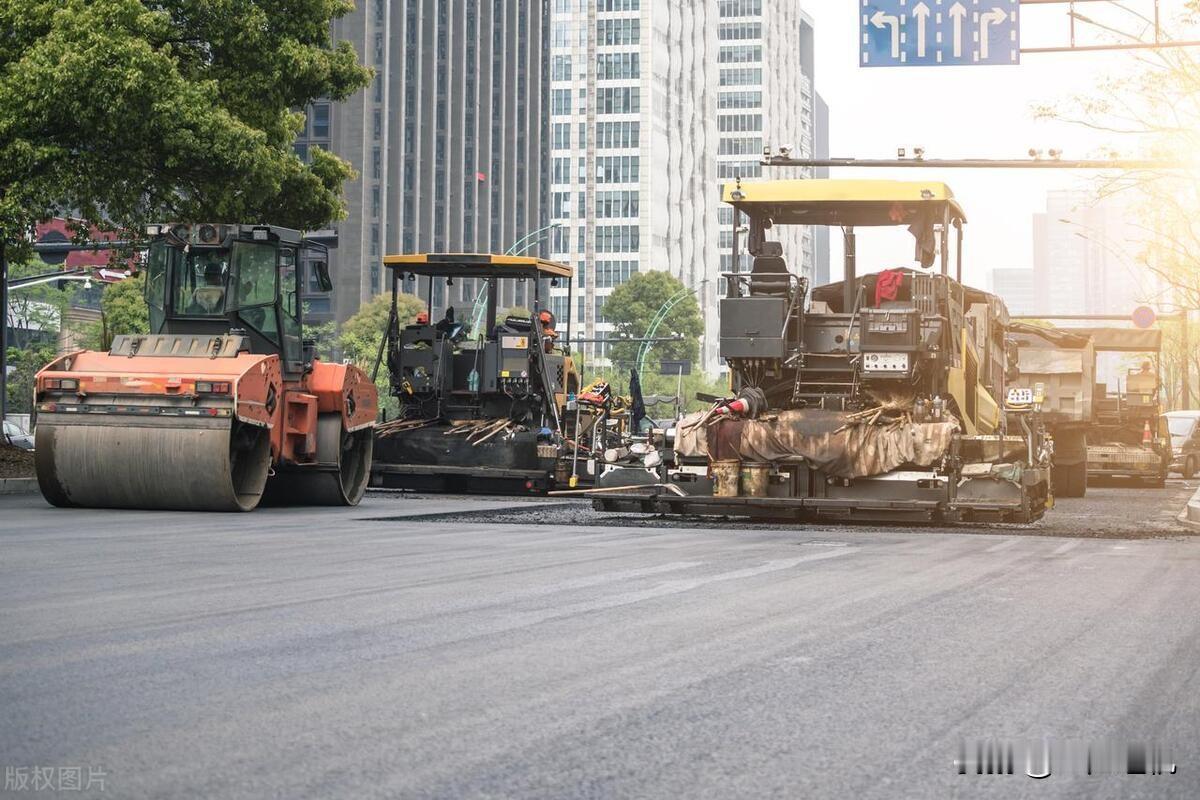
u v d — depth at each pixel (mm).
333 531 21812
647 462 25266
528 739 7332
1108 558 19109
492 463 35719
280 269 28859
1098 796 6562
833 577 15703
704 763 6914
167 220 42125
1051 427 42500
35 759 6688
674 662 9805
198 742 7105
